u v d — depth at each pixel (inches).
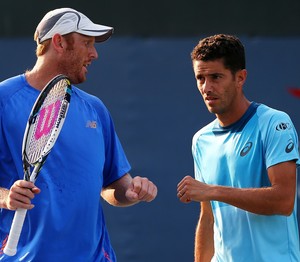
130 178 706.2
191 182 660.1
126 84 1139.9
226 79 665.6
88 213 645.9
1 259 632.4
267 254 668.1
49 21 644.1
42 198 628.7
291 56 1143.0
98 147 660.1
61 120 620.7
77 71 652.1
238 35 1147.9
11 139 632.4
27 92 642.8
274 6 1145.4
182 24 1148.5
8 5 1140.5
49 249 630.5
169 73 1142.3
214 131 701.3
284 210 653.3
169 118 1139.3
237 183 679.1
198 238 743.7
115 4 1146.7
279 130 659.4
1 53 1136.2
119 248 1142.3
